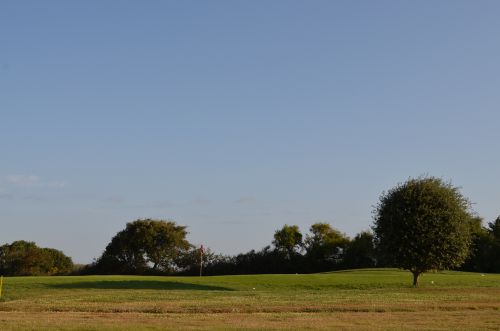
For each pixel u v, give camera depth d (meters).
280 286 49.88
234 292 42.22
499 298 36.59
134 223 106.19
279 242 107.94
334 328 23.20
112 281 51.09
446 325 24.39
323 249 103.31
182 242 106.31
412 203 50.00
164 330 22.16
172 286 48.66
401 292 42.81
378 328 23.27
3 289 45.00
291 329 22.73
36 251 105.00
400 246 49.62
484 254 88.69
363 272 71.06
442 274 65.12
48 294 41.72
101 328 22.39
